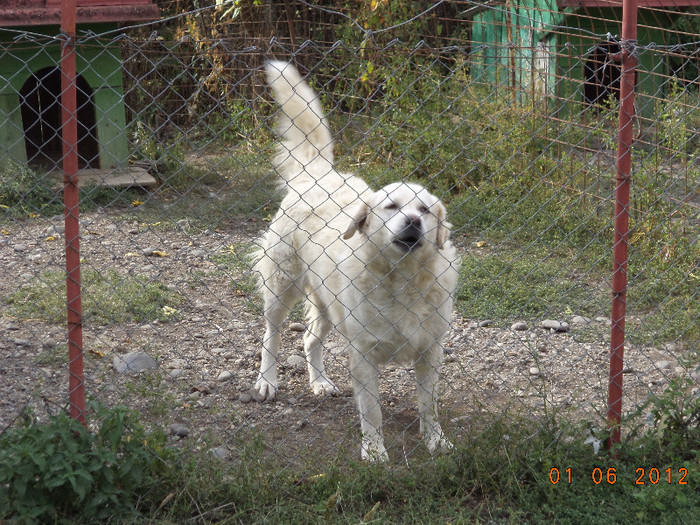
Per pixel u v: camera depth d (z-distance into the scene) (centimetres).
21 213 717
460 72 810
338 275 354
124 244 650
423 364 357
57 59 811
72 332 277
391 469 308
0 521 250
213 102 1112
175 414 377
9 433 279
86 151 955
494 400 403
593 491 298
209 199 773
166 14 1181
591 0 884
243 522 279
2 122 793
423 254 331
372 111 809
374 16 923
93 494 268
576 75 909
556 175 686
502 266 576
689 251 549
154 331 484
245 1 1022
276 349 427
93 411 294
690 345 457
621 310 313
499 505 294
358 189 405
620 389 321
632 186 559
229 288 566
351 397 419
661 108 604
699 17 974
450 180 767
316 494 292
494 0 1034
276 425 377
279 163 434
